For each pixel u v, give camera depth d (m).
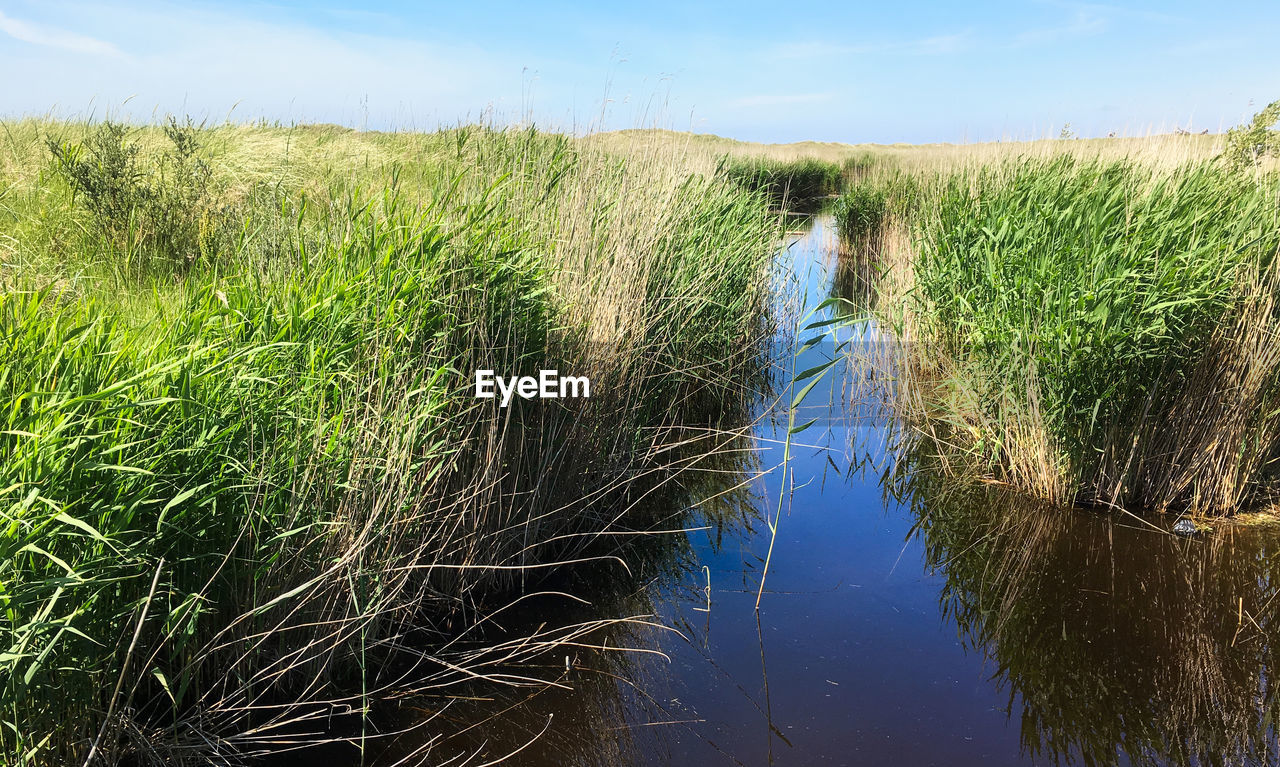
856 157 28.67
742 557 4.12
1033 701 2.97
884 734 2.78
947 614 3.58
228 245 5.43
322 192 6.45
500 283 3.68
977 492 4.82
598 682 3.05
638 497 4.58
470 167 5.07
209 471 2.59
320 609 2.85
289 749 2.60
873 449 5.65
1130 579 3.83
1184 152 6.83
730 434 5.86
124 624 2.42
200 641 2.68
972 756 2.66
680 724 2.82
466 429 3.49
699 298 5.54
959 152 10.03
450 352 3.50
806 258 13.75
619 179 5.52
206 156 6.98
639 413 4.83
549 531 3.88
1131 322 4.13
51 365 2.42
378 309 3.15
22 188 6.15
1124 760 2.65
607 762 2.61
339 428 2.86
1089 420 4.36
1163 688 3.04
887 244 11.07
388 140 9.30
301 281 3.32
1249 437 4.39
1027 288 4.56
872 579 3.89
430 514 3.28
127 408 2.38
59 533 2.17
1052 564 3.98
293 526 2.78
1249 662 3.19
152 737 2.46
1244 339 4.30
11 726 2.02
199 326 2.95
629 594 3.71
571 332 4.10
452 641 3.24
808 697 2.99
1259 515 4.38
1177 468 4.46
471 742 2.70
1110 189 5.62
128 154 6.14
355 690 2.94
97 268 5.13
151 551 2.45
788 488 5.00
